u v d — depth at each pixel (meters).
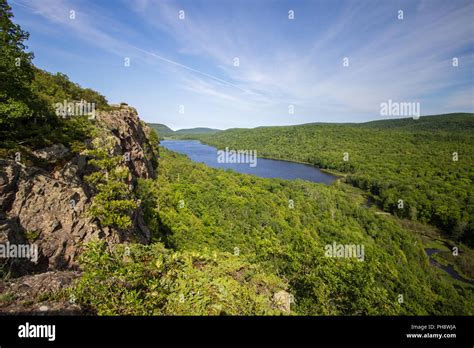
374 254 36.78
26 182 11.12
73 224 12.16
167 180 46.47
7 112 10.83
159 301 6.06
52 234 11.11
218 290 7.09
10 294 5.41
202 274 7.77
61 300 5.50
